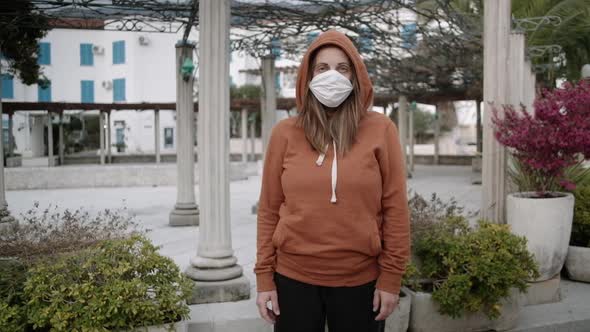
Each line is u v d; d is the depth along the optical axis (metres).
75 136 29.12
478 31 7.75
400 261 2.13
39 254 3.70
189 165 8.63
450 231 4.21
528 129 4.39
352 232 2.09
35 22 7.95
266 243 2.29
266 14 8.20
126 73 31.16
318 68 2.20
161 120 31.39
